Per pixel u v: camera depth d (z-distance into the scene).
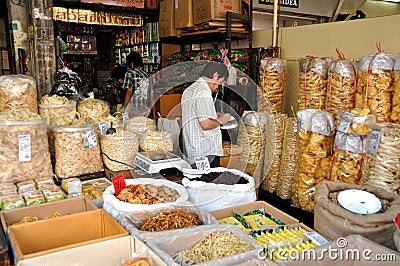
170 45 5.19
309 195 2.61
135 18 5.93
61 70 2.90
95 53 7.29
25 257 1.21
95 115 2.56
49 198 1.83
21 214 1.71
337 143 2.33
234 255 1.26
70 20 5.43
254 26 4.65
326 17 5.16
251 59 3.47
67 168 2.17
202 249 1.39
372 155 2.10
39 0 3.06
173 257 1.34
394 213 1.44
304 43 3.31
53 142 2.21
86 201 1.84
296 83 3.34
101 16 5.67
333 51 3.06
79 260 1.30
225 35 3.71
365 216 1.44
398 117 2.21
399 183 2.01
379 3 5.56
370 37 2.76
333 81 2.58
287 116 3.16
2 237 1.40
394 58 2.29
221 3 3.65
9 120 1.90
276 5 3.36
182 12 4.05
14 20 3.22
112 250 1.36
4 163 1.92
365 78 2.35
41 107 2.45
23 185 1.93
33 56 3.17
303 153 2.60
